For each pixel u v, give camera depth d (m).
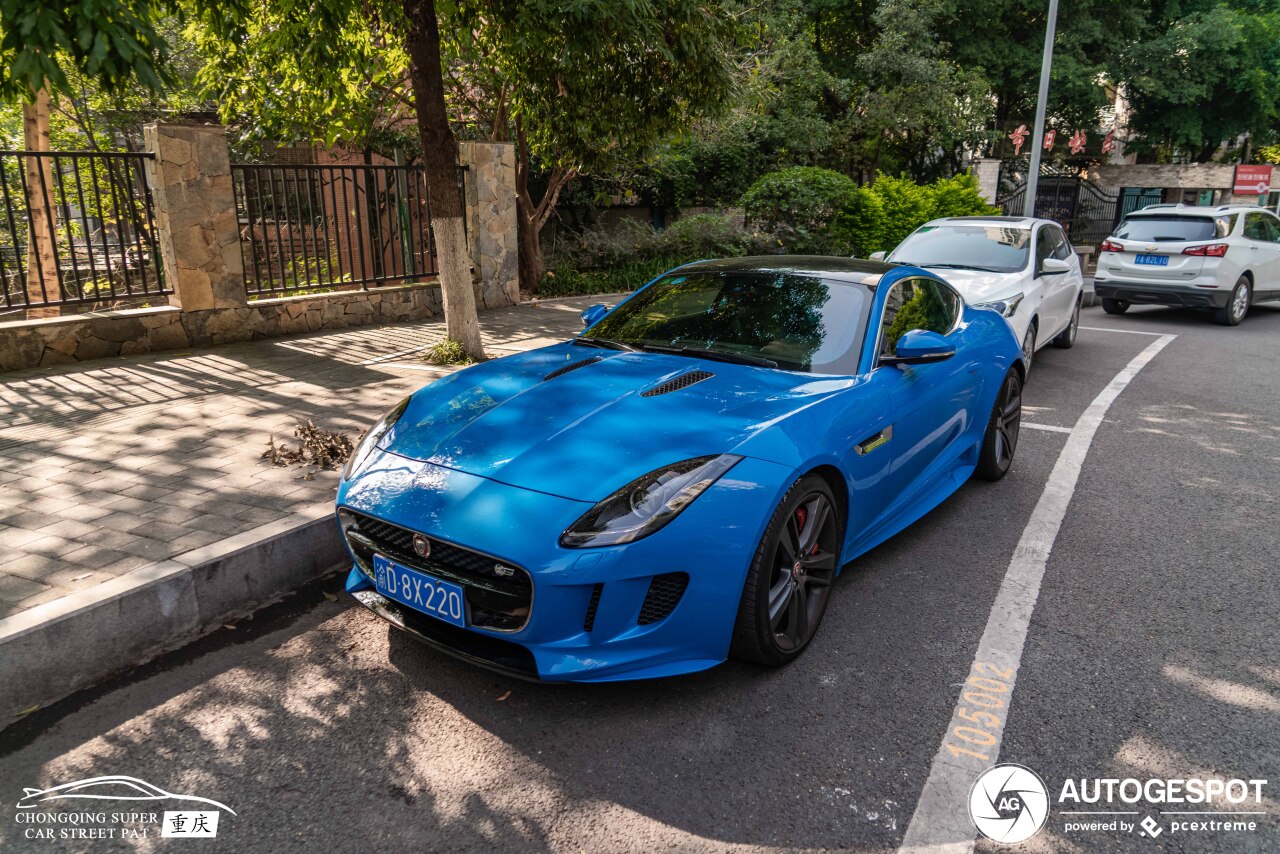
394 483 2.83
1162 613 3.42
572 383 3.33
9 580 2.99
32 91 3.54
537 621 2.50
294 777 2.38
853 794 2.34
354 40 6.75
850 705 2.76
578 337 4.14
